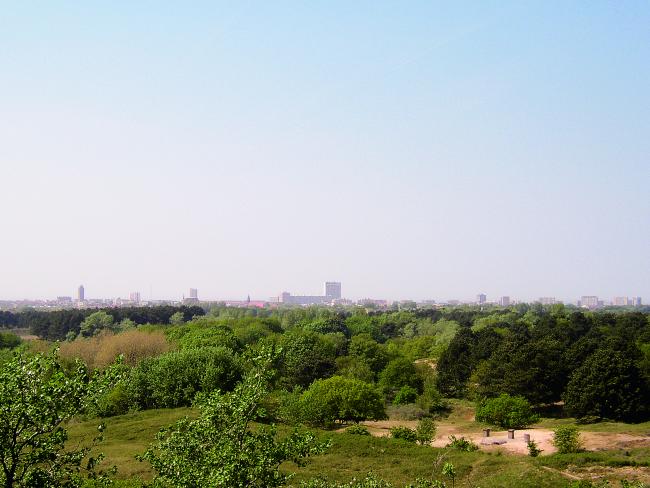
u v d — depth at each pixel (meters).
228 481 13.46
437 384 83.25
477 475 32.78
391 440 41.03
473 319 166.00
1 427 11.61
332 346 97.75
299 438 15.08
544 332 88.31
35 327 135.00
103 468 30.58
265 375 15.31
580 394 61.44
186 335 92.31
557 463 36.69
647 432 52.47
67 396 12.19
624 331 91.06
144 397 52.59
